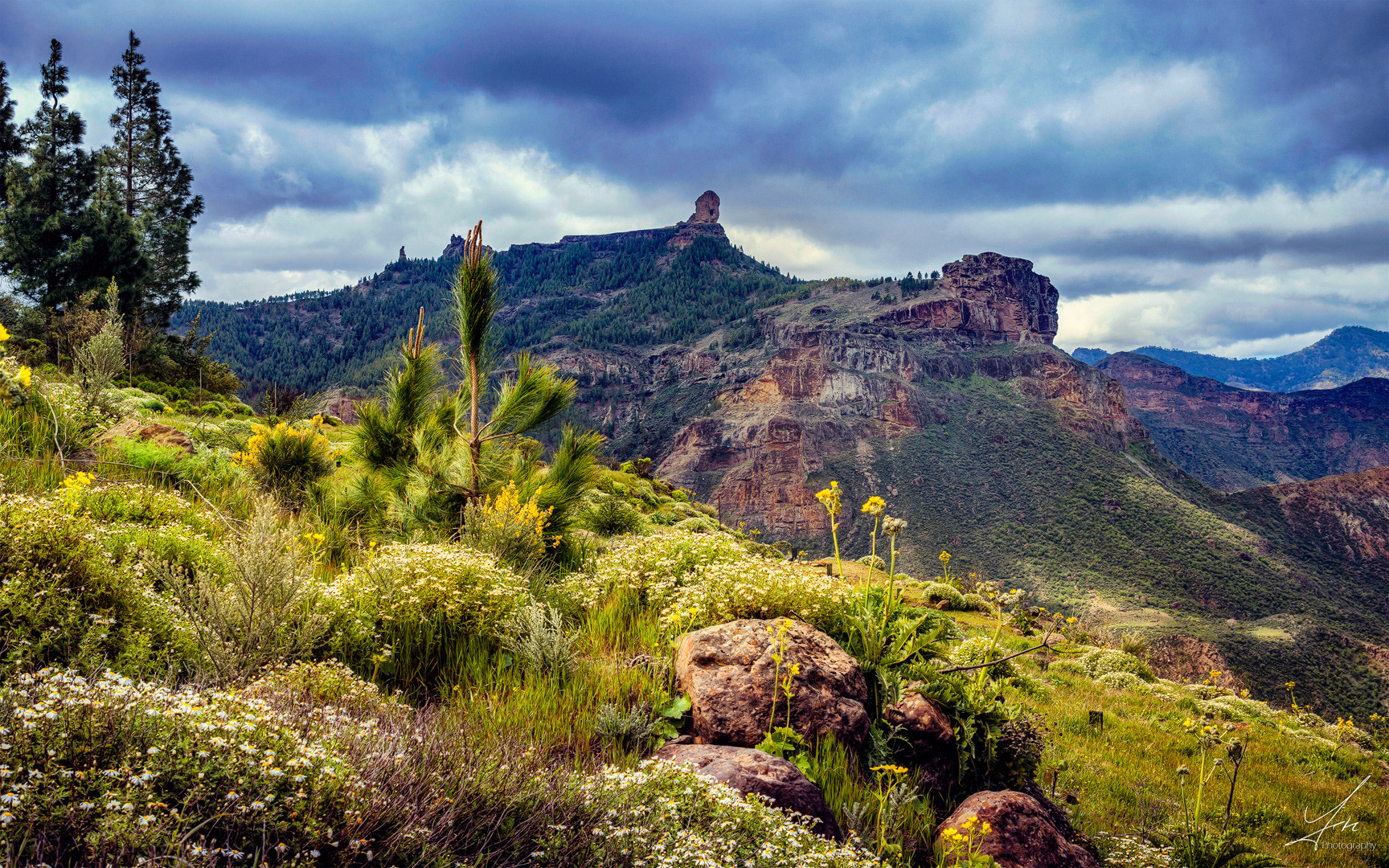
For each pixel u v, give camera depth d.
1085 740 10.02
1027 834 4.38
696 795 3.31
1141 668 16.06
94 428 9.85
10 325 30.11
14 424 8.43
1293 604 179.75
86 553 4.29
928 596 17.47
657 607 7.41
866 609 6.24
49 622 3.67
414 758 2.83
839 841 3.91
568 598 7.27
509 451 9.65
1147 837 6.41
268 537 4.52
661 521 23.41
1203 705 13.87
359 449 9.27
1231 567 195.50
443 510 8.84
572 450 9.58
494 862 2.62
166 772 2.12
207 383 35.94
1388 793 10.34
